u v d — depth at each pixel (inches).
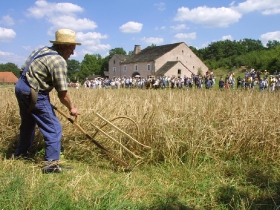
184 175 153.6
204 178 151.3
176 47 2422.5
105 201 112.7
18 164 155.7
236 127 186.2
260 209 122.1
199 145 171.2
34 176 132.1
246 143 177.9
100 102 244.7
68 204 109.4
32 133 171.9
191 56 2512.3
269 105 247.6
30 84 147.9
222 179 146.6
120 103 258.8
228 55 4781.0
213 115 213.0
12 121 207.0
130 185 137.0
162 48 2536.9
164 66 2336.4
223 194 133.1
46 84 152.2
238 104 261.0
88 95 336.5
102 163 173.3
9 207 105.0
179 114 206.7
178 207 122.0
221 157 175.5
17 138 197.0
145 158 171.6
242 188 141.2
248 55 3265.3
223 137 184.5
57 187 123.7
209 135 181.9
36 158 176.2
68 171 153.9
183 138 176.7
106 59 4397.1
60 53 159.3
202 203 126.4
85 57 4559.5
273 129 183.3
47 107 155.3
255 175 153.5
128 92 466.3
